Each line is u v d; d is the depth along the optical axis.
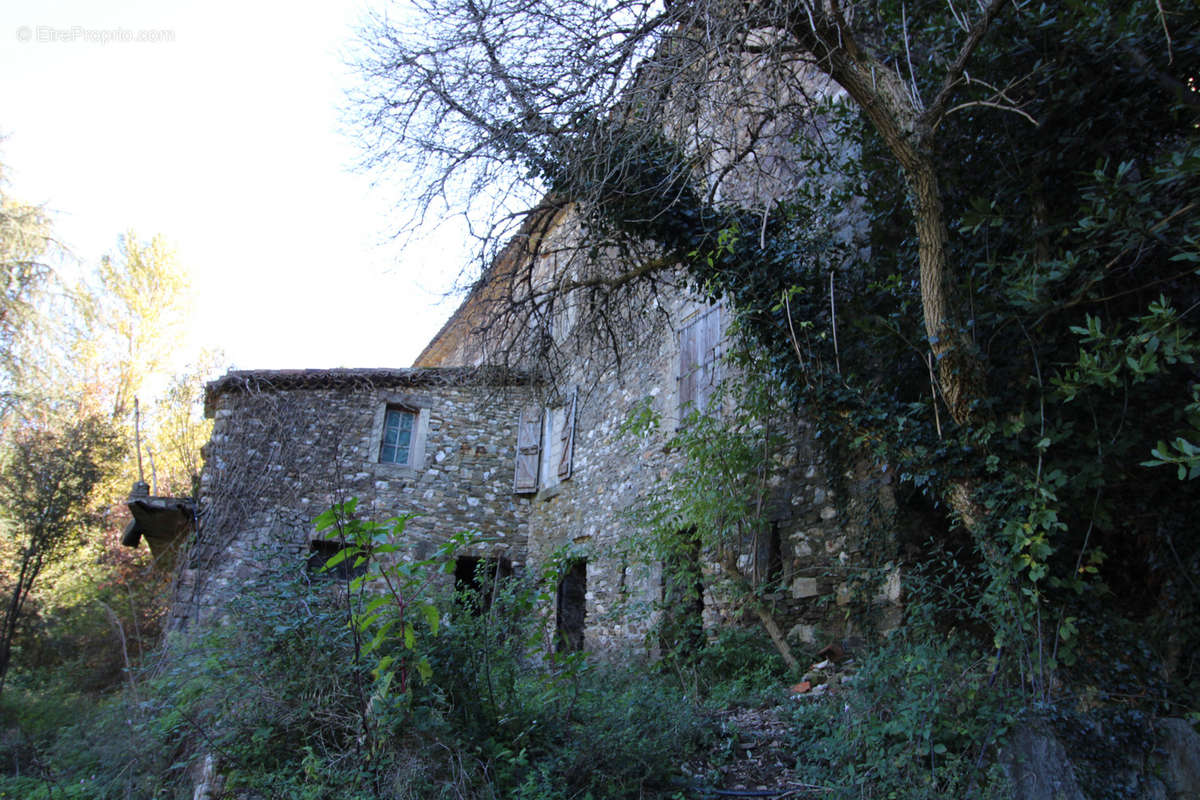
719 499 6.31
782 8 4.32
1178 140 4.21
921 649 3.86
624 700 4.31
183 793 3.62
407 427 11.29
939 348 4.15
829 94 6.69
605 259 6.75
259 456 9.78
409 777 3.12
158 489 15.05
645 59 4.80
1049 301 3.92
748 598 6.18
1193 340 3.94
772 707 4.92
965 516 4.27
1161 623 4.11
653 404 8.89
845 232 6.21
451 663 3.77
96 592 10.94
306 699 3.60
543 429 11.80
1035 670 3.80
